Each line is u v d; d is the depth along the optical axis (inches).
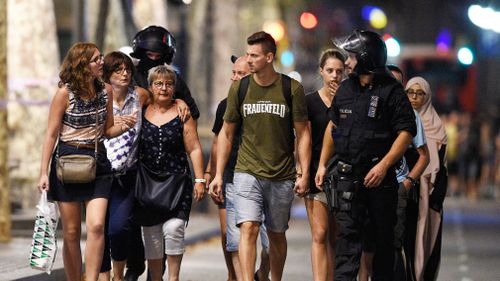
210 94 3312.0
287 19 4148.6
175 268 1024.9
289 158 1007.0
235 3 3248.0
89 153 968.3
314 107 1026.1
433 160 1077.1
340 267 951.6
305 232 1930.4
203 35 3262.8
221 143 1015.6
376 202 949.8
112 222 1003.3
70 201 971.9
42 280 1139.3
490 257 1589.6
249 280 993.5
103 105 971.9
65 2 2613.2
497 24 3934.5
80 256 994.1
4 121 1459.2
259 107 994.1
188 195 1024.9
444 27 5413.4
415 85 1084.5
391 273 961.5
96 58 962.7
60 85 965.2
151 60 1077.1
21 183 1804.9
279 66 3580.2
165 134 1016.9
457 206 2861.7
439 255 1086.4
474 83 4252.0
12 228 1612.9
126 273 1072.8
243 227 999.0
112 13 2060.8
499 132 3368.6
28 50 1792.6
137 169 1015.0
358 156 945.5
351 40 946.1
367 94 945.5
